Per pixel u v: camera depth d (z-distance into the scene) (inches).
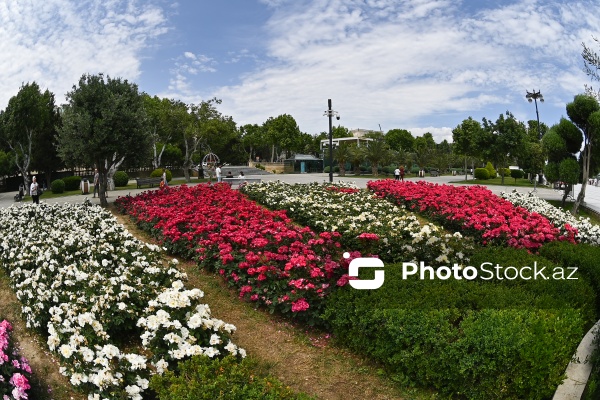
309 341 198.7
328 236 253.8
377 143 1692.9
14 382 144.8
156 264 253.1
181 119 1301.7
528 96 1302.9
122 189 1034.7
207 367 140.6
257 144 2714.1
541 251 273.9
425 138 3198.8
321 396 159.8
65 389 165.6
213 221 332.2
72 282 214.4
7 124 1052.5
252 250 259.1
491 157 1272.1
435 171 1991.9
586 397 129.2
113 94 571.2
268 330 209.8
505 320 157.9
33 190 717.9
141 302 201.2
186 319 173.2
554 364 148.9
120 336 197.0
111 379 143.1
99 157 562.9
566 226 330.0
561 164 635.5
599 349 163.2
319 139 3002.0
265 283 223.0
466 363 144.6
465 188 568.1
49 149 1193.4
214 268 283.9
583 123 629.0
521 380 142.1
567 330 159.8
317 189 604.7
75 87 573.6
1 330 161.8
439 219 418.3
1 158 1263.5
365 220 349.1
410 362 159.0
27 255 270.2
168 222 334.6
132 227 438.0
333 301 192.1
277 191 581.9
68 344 165.5
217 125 1384.1
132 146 572.1
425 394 157.5
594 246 284.4
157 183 1117.7
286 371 176.1
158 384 140.1
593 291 213.0
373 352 171.2
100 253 268.8
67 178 1108.5
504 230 314.0
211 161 1825.8
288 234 264.2
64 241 286.5
